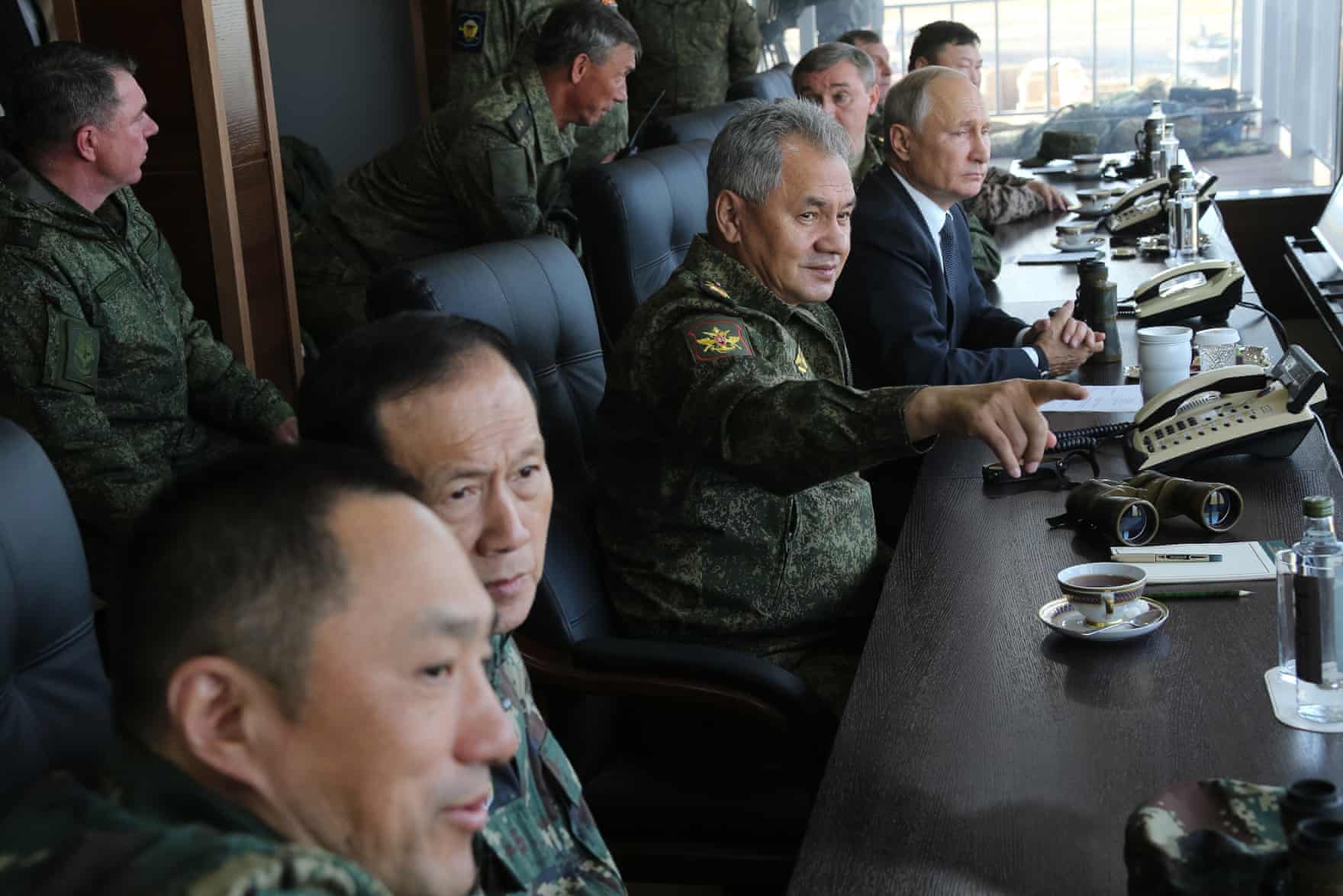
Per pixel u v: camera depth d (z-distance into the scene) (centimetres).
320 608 77
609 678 193
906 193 308
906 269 296
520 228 390
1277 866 94
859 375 302
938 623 168
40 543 127
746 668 189
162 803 77
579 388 234
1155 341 248
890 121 311
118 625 79
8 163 273
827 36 701
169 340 291
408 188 400
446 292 207
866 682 154
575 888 130
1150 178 517
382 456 125
